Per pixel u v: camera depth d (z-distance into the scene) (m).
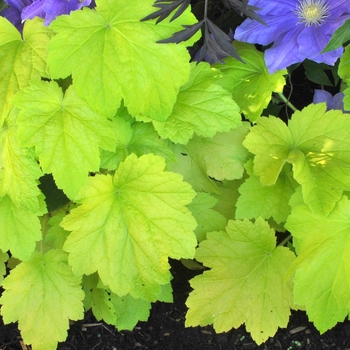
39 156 0.45
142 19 0.45
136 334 0.61
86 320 0.63
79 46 0.45
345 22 0.46
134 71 0.45
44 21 0.48
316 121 0.51
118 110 0.50
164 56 0.46
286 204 0.52
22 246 0.50
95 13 0.46
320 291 0.50
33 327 0.53
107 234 0.49
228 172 0.52
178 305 0.62
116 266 0.49
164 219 0.48
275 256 0.52
